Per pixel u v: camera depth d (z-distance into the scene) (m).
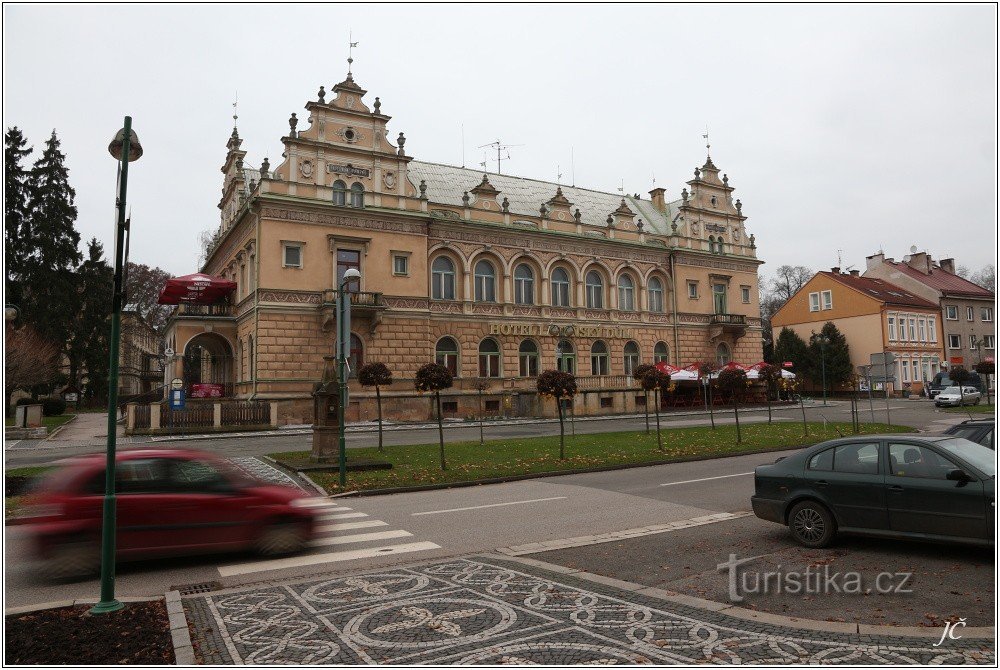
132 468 9.20
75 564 8.55
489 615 6.67
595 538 10.51
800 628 6.08
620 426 34.75
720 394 51.16
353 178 38.62
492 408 41.66
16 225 48.41
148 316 76.12
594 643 5.86
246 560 9.48
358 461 19.34
